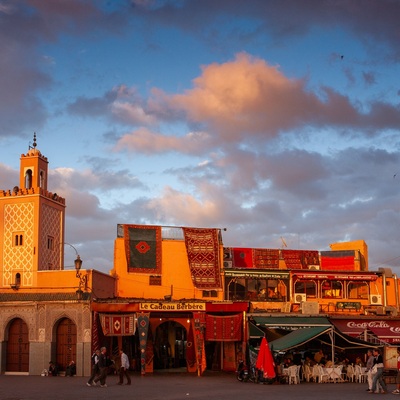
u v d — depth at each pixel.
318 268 47.81
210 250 45.50
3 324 38.47
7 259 43.03
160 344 43.09
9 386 28.45
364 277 46.47
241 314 37.44
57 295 37.97
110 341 40.19
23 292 39.25
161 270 44.56
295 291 45.81
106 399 22.30
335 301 46.16
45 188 45.88
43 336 37.72
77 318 37.41
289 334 34.56
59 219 46.25
